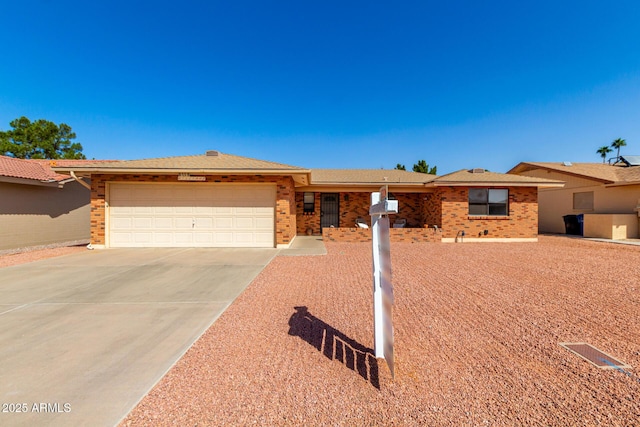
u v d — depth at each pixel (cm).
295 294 557
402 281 648
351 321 427
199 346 350
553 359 316
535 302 505
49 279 671
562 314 449
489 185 1361
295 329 399
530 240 1395
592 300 514
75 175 1120
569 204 1780
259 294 558
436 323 417
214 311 470
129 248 1124
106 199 1125
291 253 1017
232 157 1323
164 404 246
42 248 1180
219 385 272
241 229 1153
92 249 1112
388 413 233
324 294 557
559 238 1514
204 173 1109
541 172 1942
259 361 315
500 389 264
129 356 327
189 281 653
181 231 1145
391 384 272
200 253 1017
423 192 1573
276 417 229
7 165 1237
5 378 285
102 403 247
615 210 1579
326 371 295
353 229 1338
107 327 408
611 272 728
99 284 629
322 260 896
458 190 1390
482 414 231
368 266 807
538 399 249
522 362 311
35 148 3916
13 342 362
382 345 320
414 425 220
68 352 337
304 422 223
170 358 322
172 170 1079
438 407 240
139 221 1139
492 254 1016
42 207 1305
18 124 3916
